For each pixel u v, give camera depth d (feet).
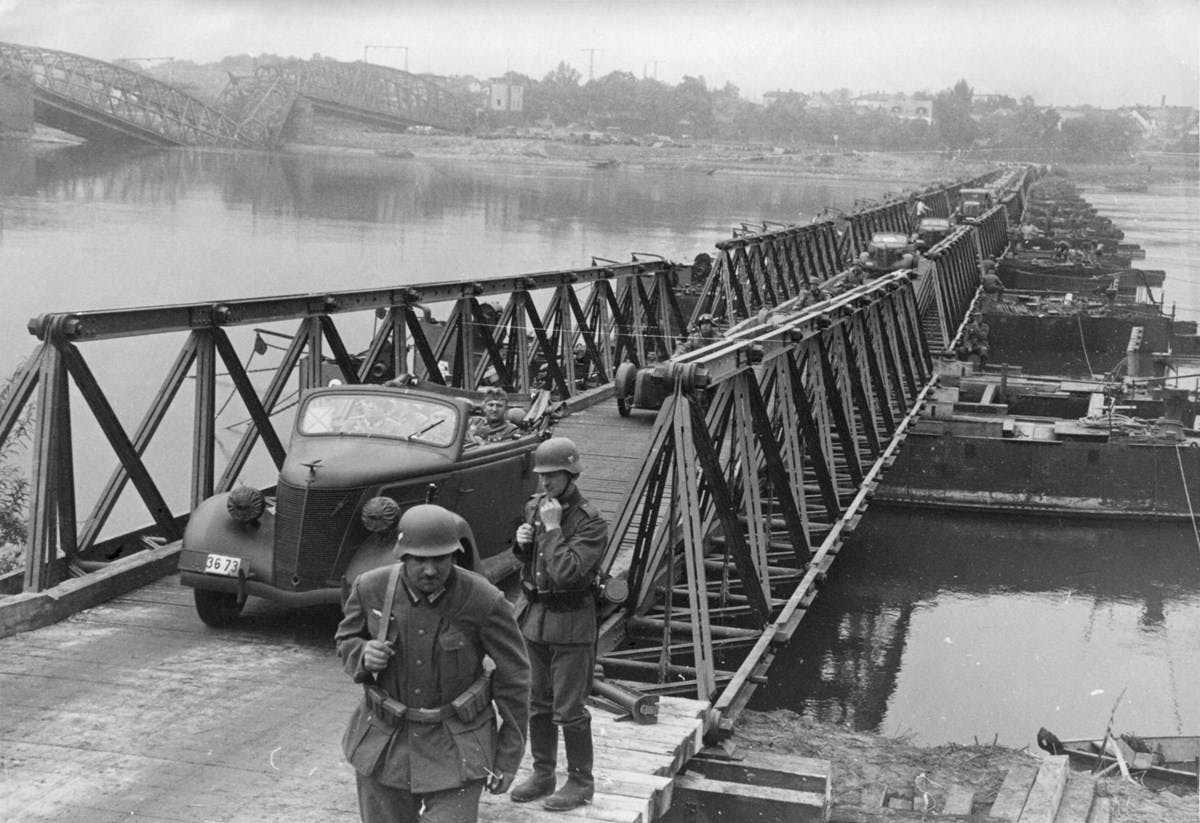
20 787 24.14
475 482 36.14
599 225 275.80
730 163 622.13
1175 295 228.02
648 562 37.83
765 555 42.04
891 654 68.03
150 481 39.93
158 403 41.32
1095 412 107.76
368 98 593.42
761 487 56.39
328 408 35.76
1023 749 41.29
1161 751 44.01
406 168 480.23
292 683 30.63
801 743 36.14
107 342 121.29
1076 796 32.14
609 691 30.94
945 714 59.52
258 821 23.17
